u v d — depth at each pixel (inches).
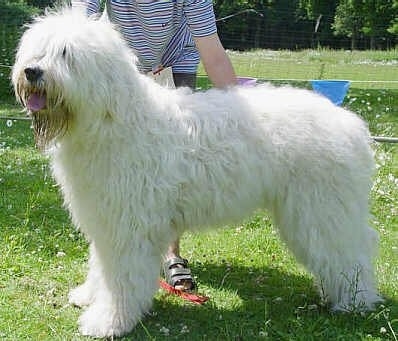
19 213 121.7
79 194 75.3
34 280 93.0
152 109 74.0
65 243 107.3
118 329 77.4
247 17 435.2
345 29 485.4
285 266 101.9
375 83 343.3
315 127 78.5
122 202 72.7
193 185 75.0
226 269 100.4
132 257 74.7
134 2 88.0
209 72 87.1
